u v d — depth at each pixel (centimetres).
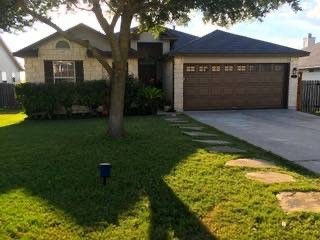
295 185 520
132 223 400
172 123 1245
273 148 809
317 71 2494
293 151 776
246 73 1709
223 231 382
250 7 774
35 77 1650
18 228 385
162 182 538
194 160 675
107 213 425
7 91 2167
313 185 523
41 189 508
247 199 465
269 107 1747
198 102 1697
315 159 700
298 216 412
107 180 547
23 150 779
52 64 1661
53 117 1530
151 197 476
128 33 882
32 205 446
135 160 673
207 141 885
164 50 1983
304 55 1708
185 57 1648
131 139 884
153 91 1558
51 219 407
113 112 905
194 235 375
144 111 1566
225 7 771
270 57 1703
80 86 1525
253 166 637
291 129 1112
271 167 632
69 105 1525
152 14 934
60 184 530
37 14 825
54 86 1506
